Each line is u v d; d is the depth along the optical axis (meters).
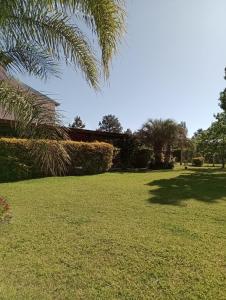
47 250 5.92
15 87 4.93
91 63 5.68
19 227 7.32
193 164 35.41
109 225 7.63
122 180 16.17
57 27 5.34
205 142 27.66
